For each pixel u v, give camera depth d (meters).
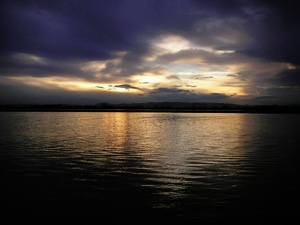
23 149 21.17
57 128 41.19
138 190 11.19
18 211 9.16
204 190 11.20
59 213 9.01
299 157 17.89
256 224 8.30
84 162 16.47
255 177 13.12
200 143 24.95
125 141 26.27
